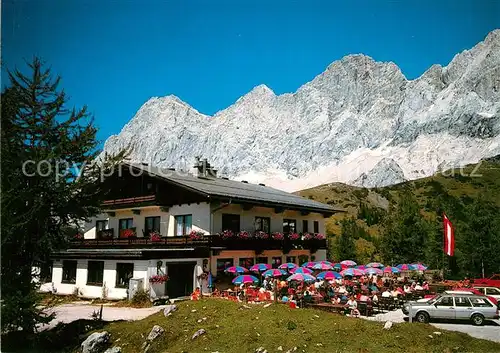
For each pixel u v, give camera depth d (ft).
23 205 54.39
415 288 92.53
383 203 448.24
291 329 47.39
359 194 472.44
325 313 53.21
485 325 64.44
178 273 95.50
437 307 66.59
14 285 53.01
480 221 134.41
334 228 312.71
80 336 54.75
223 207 104.99
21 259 55.57
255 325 48.93
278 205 118.32
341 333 45.91
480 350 42.22
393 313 75.97
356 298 75.97
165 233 110.63
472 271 135.54
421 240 147.95
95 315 62.13
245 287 92.43
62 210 57.41
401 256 146.92
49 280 109.29
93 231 129.29
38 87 56.34
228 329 48.78
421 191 473.67
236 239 106.11
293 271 94.27
